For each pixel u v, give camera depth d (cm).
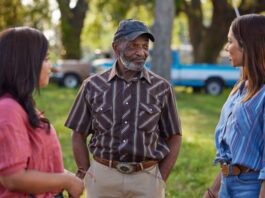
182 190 757
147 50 413
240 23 355
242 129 346
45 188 296
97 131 422
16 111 288
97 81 425
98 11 2589
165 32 1653
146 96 416
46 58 307
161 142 432
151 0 2303
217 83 2433
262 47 349
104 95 418
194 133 1265
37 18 1516
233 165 352
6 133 282
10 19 1425
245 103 348
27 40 298
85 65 2567
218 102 2067
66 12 1516
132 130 411
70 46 1656
